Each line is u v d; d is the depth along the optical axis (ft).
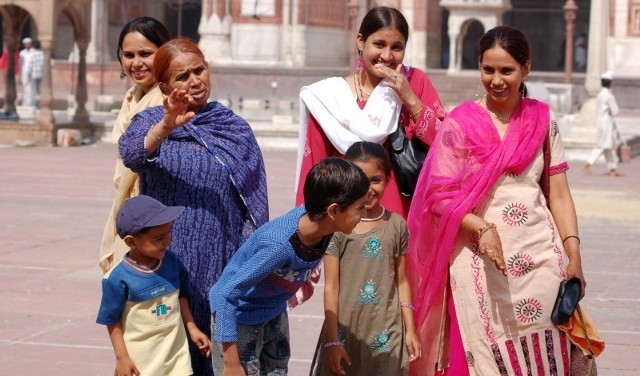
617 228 46.11
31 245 39.81
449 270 17.84
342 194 14.99
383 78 19.48
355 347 17.74
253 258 15.66
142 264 16.43
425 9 137.39
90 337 27.04
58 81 126.52
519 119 17.61
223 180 17.19
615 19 133.08
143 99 18.54
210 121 17.42
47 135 80.84
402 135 19.25
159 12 143.02
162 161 17.06
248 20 128.98
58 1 80.07
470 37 152.25
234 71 120.47
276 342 16.85
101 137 84.89
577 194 57.67
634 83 124.06
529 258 17.46
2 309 29.73
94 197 53.26
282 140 83.87
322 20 132.77
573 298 17.17
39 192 54.60
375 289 17.61
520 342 17.52
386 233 17.69
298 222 15.61
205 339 16.84
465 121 17.66
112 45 139.33
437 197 17.56
